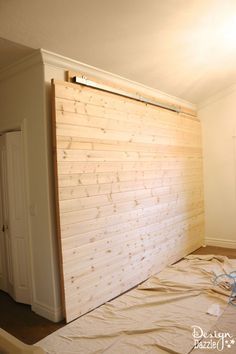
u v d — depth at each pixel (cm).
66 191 259
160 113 393
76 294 264
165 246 393
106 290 296
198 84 418
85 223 276
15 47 245
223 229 488
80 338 231
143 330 236
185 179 448
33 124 267
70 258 260
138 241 343
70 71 278
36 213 271
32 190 273
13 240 298
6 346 107
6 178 308
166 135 403
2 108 301
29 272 283
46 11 206
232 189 476
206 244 503
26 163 276
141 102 361
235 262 392
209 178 499
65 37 241
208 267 378
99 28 239
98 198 290
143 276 349
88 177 279
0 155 319
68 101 262
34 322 260
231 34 288
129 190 331
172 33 269
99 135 293
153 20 243
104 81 312
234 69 396
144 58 305
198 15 248
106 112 303
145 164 359
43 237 266
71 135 264
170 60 324
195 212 475
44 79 256
